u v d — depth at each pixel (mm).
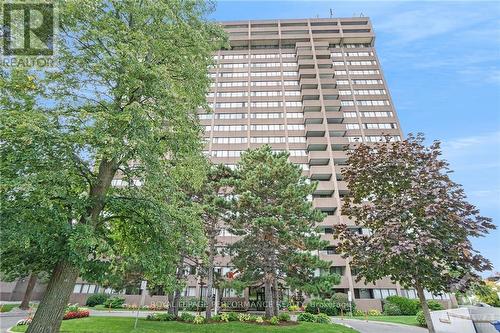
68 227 8570
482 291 8867
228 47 16875
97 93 11125
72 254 8719
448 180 9906
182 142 12430
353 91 66188
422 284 9094
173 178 12883
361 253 9633
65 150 9336
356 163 11180
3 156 8617
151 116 11438
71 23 10484
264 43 78312
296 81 69500
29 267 10391
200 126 14430
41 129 8430
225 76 70875
